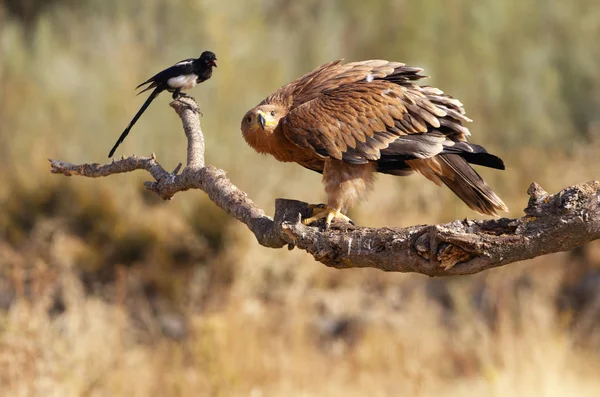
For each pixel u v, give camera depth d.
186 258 15.20
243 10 18.64
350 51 20.52
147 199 16.52
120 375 10.98
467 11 20.27
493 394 10.89
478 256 4.14
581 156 17.64
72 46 19.47
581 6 20.22
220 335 11.74
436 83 19.42
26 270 13.55
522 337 11.96
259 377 11.62
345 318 13.81
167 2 18.92
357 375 12.07
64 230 15.78
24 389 9.89
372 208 16.11
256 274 14.02
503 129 18.95
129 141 17.25
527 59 19.48
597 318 13.52
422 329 12.78
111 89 18.12
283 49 19.38
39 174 16.84
